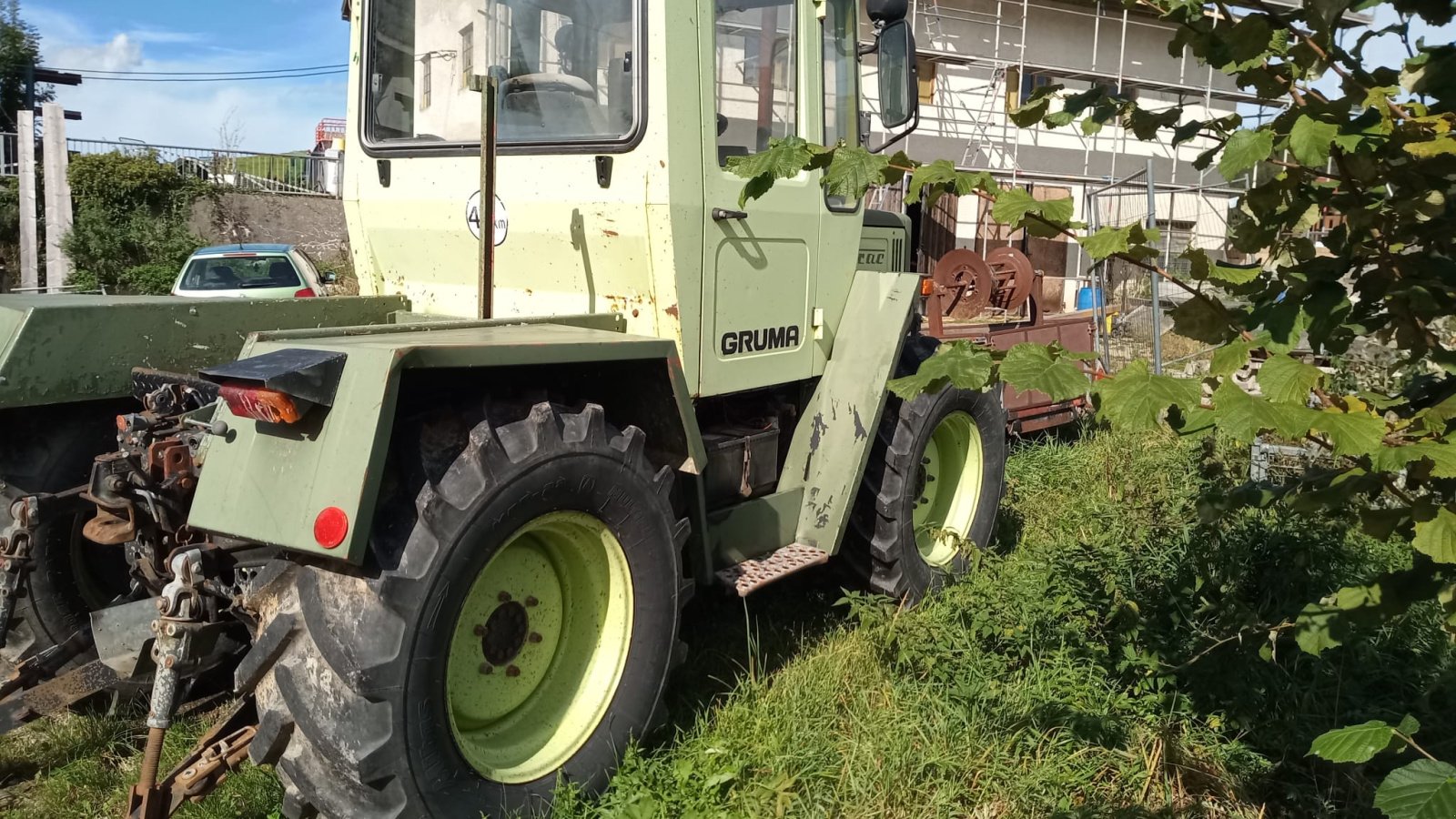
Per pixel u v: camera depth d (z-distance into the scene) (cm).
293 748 231
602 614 287
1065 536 483
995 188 171
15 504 276
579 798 270
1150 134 207
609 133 309
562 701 281
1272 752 313
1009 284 730
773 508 367
